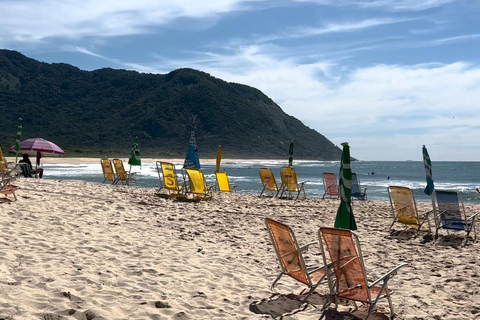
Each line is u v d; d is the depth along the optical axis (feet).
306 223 31.86
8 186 30.66
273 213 35.78
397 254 22.99
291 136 647.97
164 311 13.10
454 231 29.96
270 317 13.33
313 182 99.66
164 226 26.94
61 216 26.48
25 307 12.36
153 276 16.47
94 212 28.91
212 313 13.29
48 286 14.17
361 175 165.68
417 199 64.44
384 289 13.89
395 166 338.95
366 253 23.11
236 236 25.55
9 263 16.39
